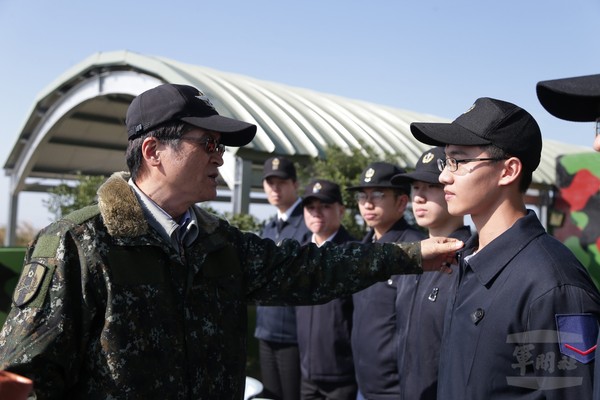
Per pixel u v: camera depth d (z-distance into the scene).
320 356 4.00
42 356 1.64
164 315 1.80
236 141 2.12
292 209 5.44
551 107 1.67
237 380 1.96
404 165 8.57
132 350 1.73
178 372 1.79
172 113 1.90
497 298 1.81
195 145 1.93
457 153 1.96
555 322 1.68
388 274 2.23
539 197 6.43
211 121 1.91
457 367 1.88
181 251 1.92
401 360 2.78
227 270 2.02
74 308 1.72
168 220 1.93
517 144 1.89
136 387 1.72
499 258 1.85
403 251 2.23
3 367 1.62
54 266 1.71
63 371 1.72
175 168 1.92
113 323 1.72
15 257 5.04
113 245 1.79
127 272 1.77
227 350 1.94
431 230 3.02
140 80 8.45
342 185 6.98
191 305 1.88
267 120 8.23
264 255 2.16
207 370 1.86
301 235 5.18
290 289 2.19
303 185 7.46
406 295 2.84
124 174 2.04
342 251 2.25
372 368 3.21
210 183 2.00
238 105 8.19
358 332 3.34
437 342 2.59
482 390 1.79
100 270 1.75
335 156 7.33
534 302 1.72
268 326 4.84
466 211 1.96
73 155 12.76
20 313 1.69
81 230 1.77
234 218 7.15
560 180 4.88
